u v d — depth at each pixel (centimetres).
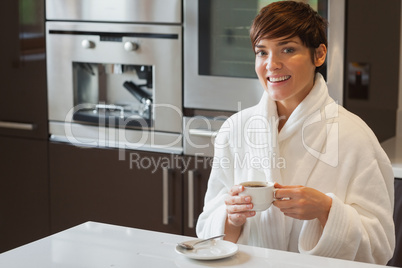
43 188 344
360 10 277
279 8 176
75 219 338
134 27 306
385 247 176
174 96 304
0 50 342
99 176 327
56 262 147
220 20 287
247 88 286
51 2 324
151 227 318
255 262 147
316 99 182
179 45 298
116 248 156
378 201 177
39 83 336
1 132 351
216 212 184
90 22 317
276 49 175
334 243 167
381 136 311
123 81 321
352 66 274
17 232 357
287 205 168
